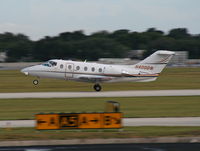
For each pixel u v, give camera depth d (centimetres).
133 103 12862
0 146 6894
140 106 12162
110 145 6906
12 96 14900
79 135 7406
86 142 7119
